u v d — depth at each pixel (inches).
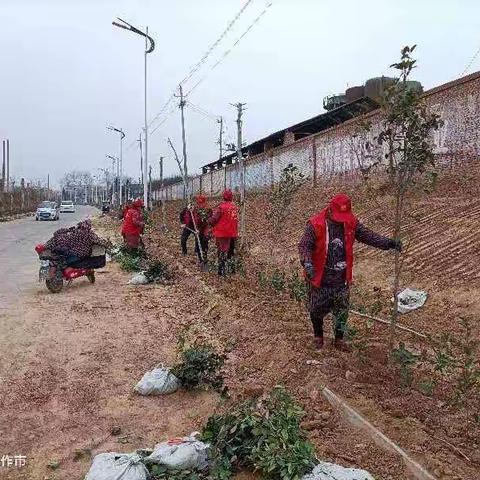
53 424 206.4
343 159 827.4
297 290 353.7
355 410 199.6
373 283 404.2
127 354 281.1
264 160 1200.2
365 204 592.4
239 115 765.3
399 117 220.4
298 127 1295.5
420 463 171.5
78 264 460.1
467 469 169.8
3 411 216.5
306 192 882.1
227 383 239.0
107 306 387.2
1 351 284.8
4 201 2253.9
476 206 490.9
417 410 203.3
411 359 220.5
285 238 625.0
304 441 172.7
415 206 542.6
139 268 549.6
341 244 248.2
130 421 208.5
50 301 406.3
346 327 248.4
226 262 482.6
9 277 526.9
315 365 235.0
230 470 167.5
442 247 422.9
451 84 610.2
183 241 644.1
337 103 1272.1
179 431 200.8
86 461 181.6
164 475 160.7
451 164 612.7
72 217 2084.2
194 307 381.1
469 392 221.3
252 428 171.8
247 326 310.2
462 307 323.3
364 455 177.6
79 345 295.4
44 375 252.1
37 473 174.6
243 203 583.8
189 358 235.3
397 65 216.5
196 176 1910.7
